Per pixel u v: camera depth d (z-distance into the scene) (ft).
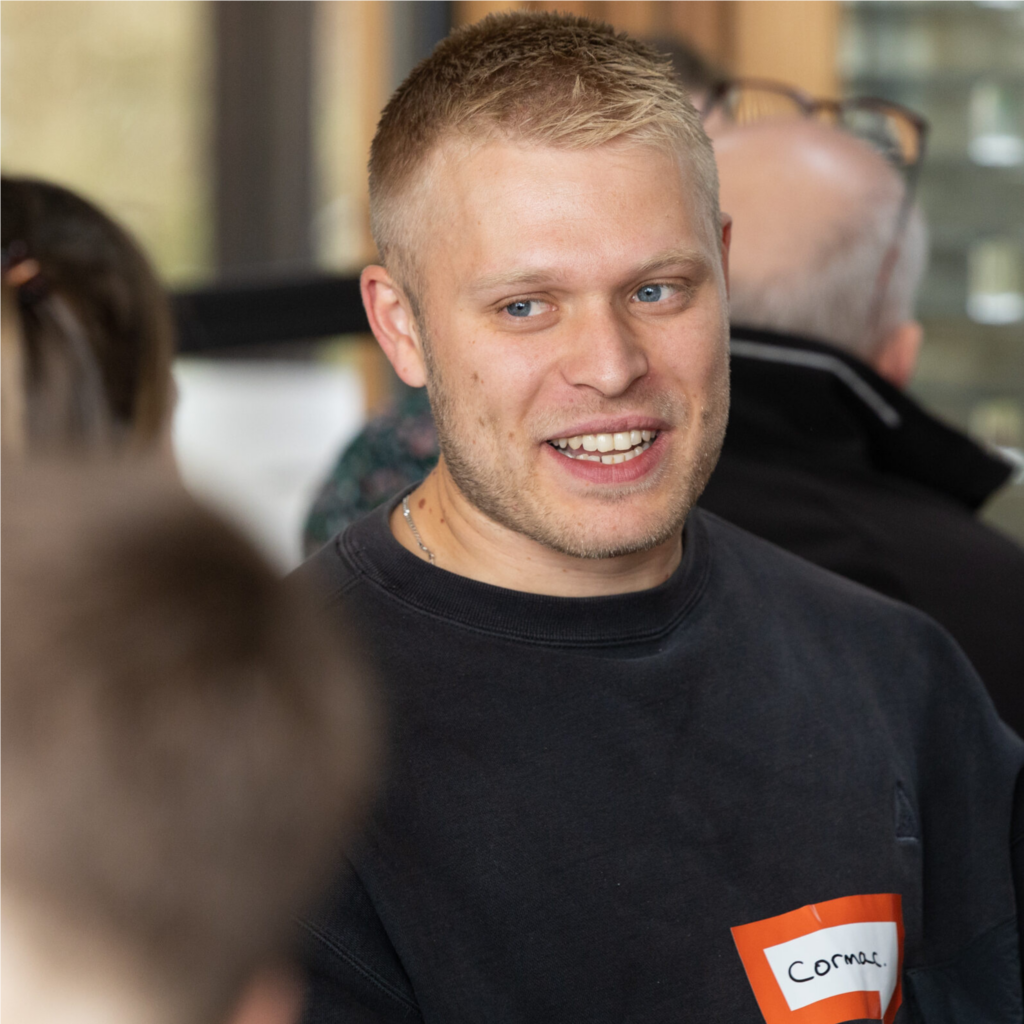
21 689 2.63
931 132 23.17
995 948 8.22
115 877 2.61
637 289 7.23
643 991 6.78
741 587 8.23
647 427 7.28
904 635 8.61
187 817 2.68
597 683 7.30
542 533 7.35
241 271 28.73
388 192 7.50
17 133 28.02
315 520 14.11
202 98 28.45
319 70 28.25
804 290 11.27
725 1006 6.84
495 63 7.09
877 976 7.28
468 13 25.13
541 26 7.34
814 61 23.11
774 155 11.55
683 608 7.76
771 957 7.00
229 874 2.73
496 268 7.04
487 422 7.29
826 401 11.07
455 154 7.09
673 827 7.13
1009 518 23.50
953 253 23.29
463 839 6.82
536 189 6.96
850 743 7.87
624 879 6.93
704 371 7.45
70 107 28.17
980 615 10.92
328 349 31.17
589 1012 6.70
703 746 7.42
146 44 28.22
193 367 30.35
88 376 8.48
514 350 7.15
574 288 7.06
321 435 27.81
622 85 7.06
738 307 11.36
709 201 7.48
